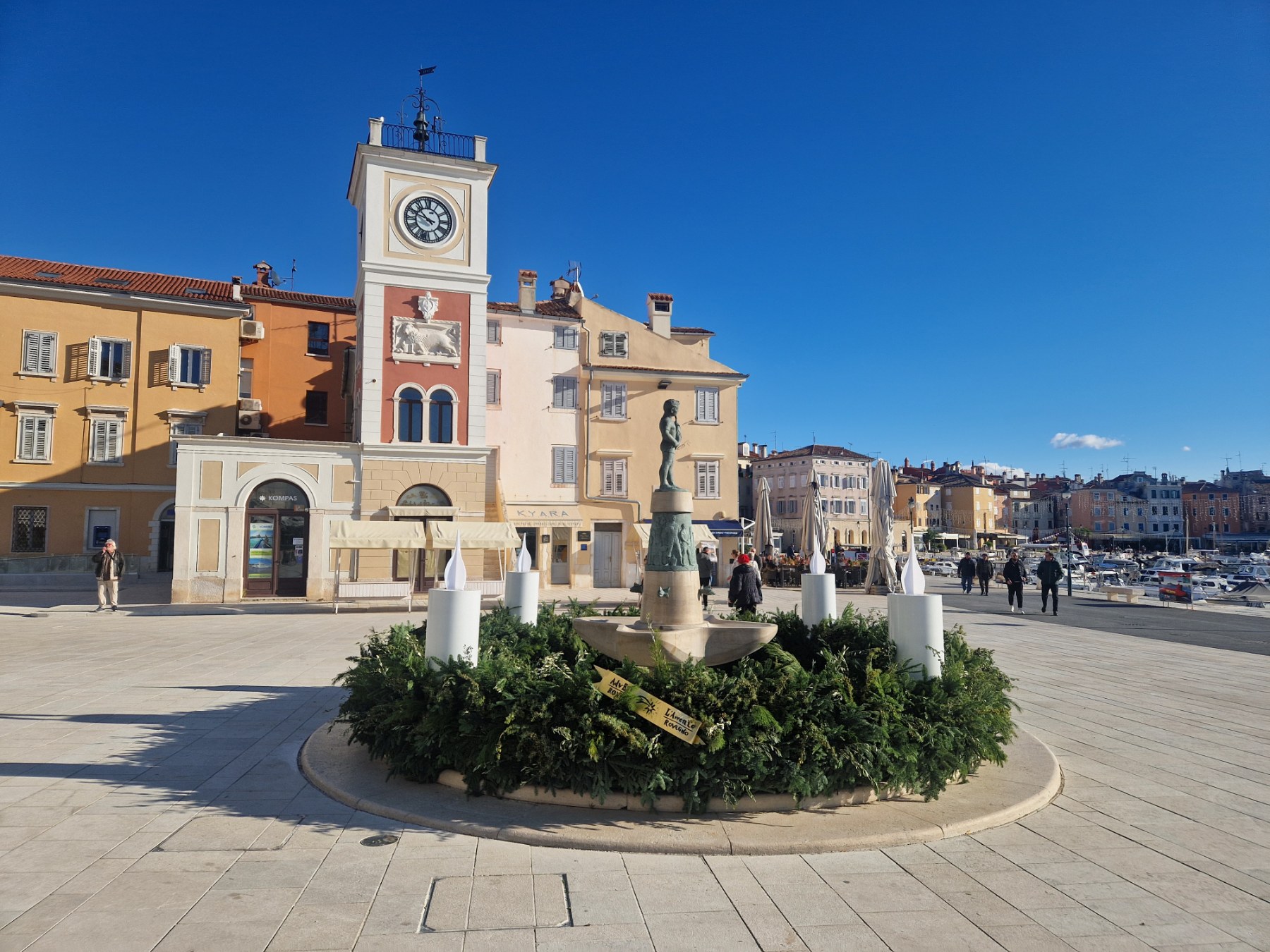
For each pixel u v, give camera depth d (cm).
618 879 471
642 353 3669
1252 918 432
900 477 11012
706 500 3666
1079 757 761
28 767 685
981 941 403
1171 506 13188
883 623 822
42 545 3103
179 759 721
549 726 585
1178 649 1521
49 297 3152
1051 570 2250
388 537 2350
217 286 3753
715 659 726
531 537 3369
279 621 2003
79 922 408
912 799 613
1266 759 754
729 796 562
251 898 438
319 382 3806
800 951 391
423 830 548
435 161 2775
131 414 3250
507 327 3441
